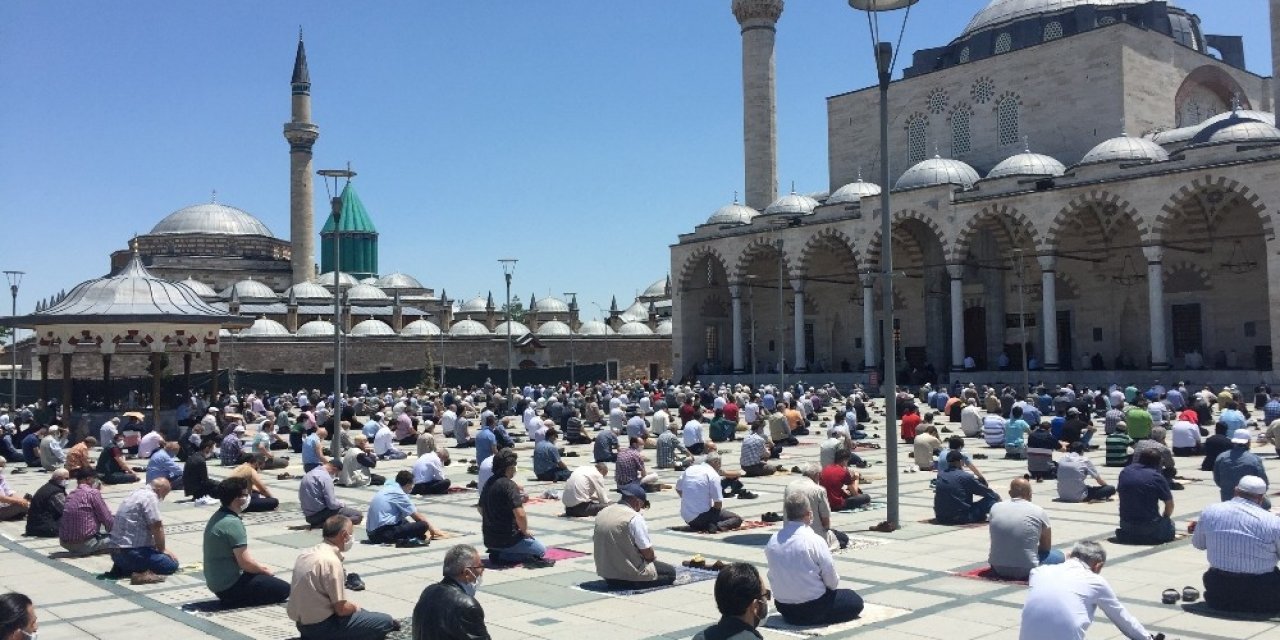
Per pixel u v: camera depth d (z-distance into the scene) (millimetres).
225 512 15438
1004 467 32219
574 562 18219
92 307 51969
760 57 93500
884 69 22281
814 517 18125
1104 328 73125
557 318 146125
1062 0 83562
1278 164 56875
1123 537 18750
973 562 17297
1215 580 13648
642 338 129250
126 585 17000
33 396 85500
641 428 37219
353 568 18031
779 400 56250
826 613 13328
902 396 50125
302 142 125062
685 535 20797
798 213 84000
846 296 89000
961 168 75000
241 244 134375
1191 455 34250
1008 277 78000
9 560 19625
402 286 143375
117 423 47281
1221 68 80812
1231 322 66812
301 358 110812
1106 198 64062
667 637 13094
